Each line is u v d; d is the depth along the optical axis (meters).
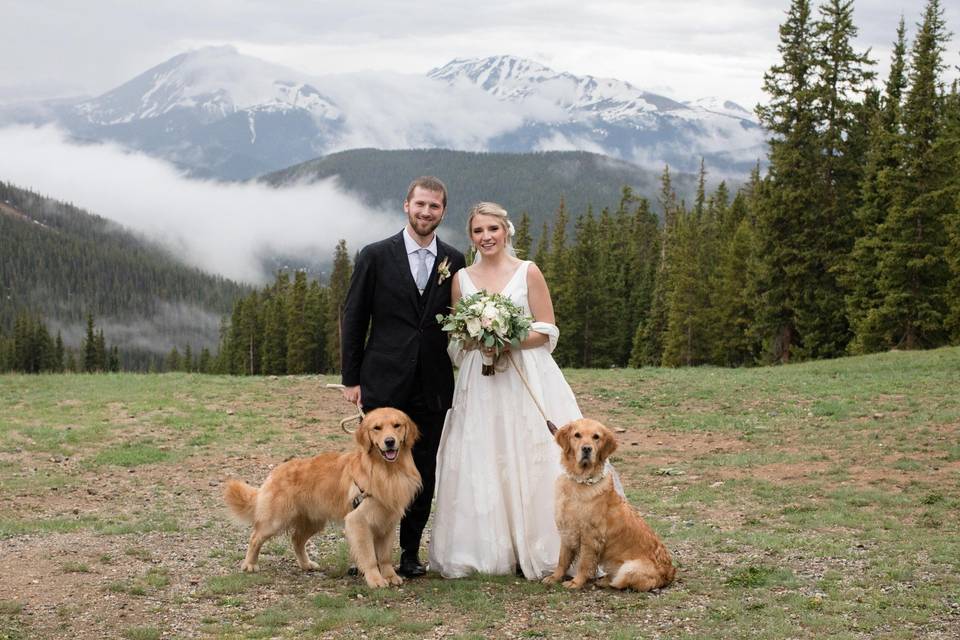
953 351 25.36
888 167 33.28
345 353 7.02
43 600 6.21
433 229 6.98
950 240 31.83
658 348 58.47
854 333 35.88
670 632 5.58
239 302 98.38
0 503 10.31
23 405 17.92
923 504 9.85
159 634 5.56
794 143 36.31
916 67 33.66
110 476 12.14
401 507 6.54
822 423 15.75
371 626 5.73
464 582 6.75
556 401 7.20
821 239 35.97
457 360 7.25
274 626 5.75
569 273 59.34
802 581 6.70
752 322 45.19
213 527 9.05
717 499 10.59
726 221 58.06
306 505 7.00
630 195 84.38
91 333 119.62
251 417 17.27
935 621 5.71
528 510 7.04
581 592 6.47
